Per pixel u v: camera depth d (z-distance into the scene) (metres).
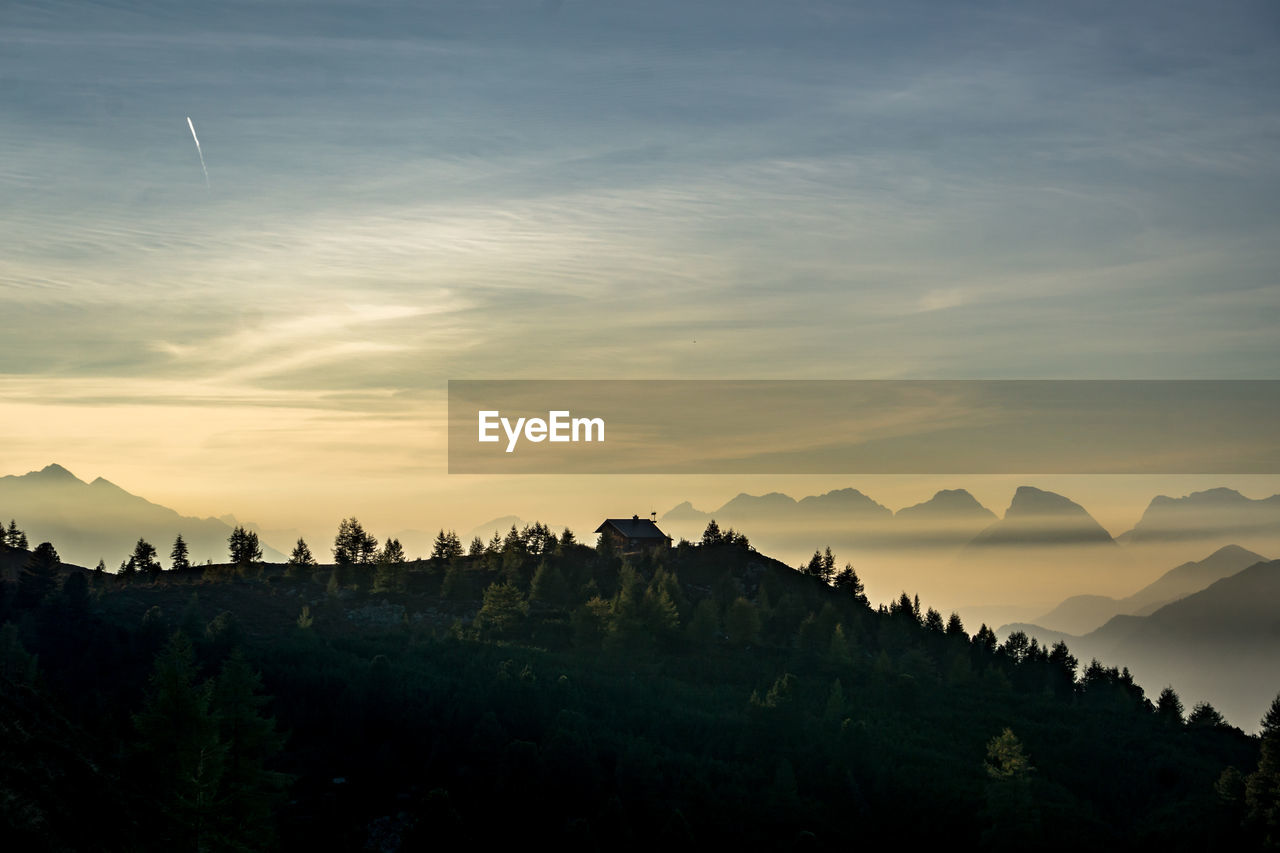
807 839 71.75
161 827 44.25
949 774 94.12
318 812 71.19
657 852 68.69
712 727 100.00
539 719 90.88
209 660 98.75
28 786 37.88
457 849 63.12
